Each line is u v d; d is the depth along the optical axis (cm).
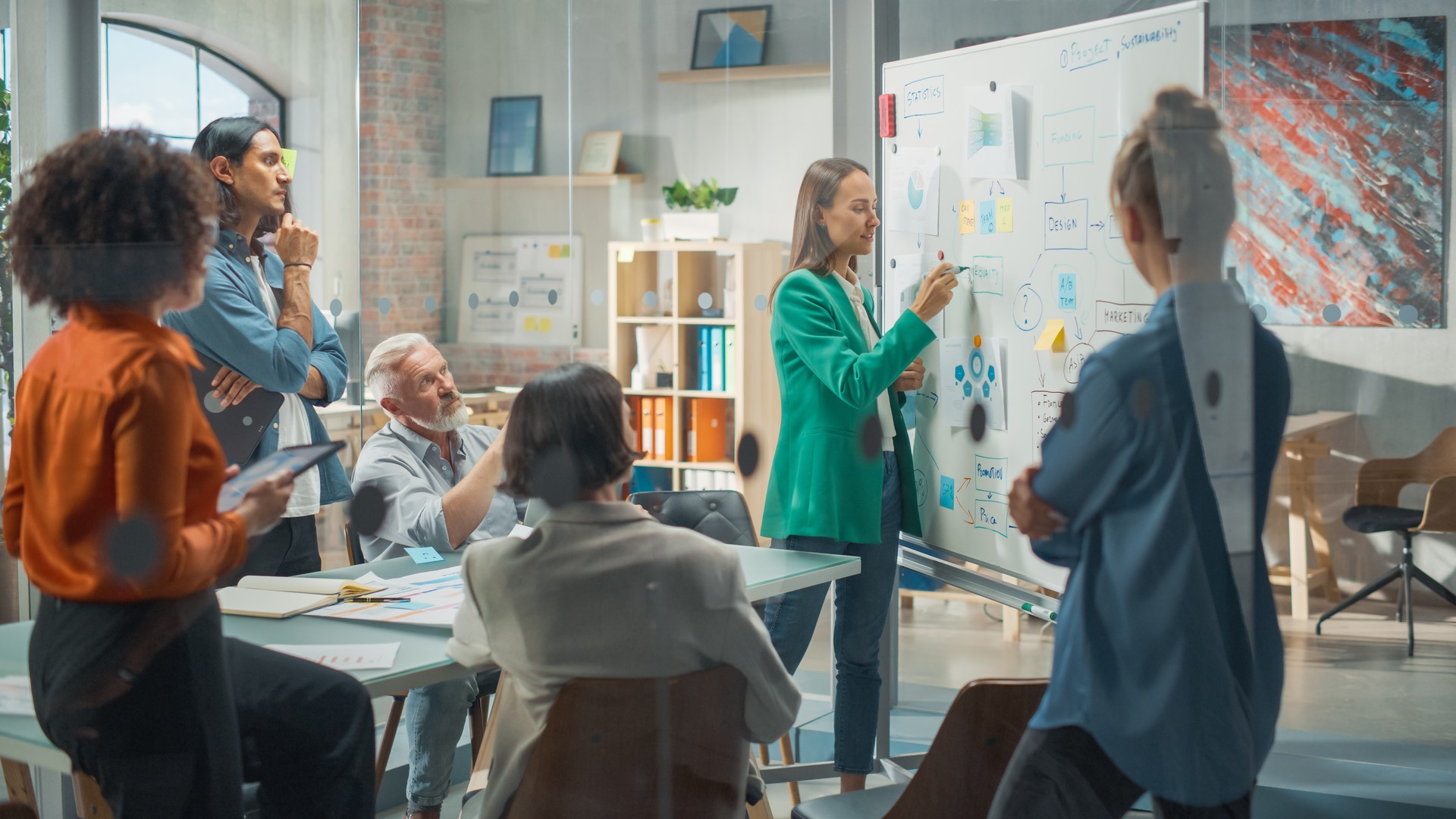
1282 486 242
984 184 220
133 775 146
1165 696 154
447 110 314
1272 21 231
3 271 190
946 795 152
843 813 163
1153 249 172
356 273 297
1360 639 241
